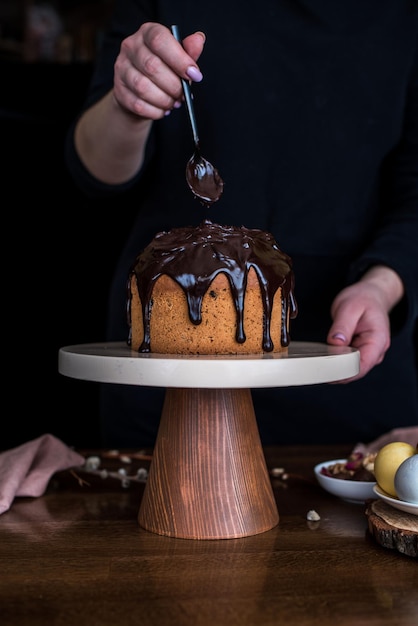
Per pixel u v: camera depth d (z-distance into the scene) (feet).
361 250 5.17
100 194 4.88
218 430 3.25
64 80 8.32
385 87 5.04
